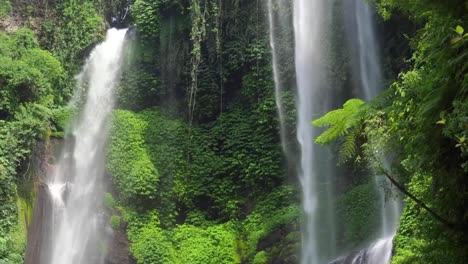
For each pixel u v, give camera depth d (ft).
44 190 56.59
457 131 12.37
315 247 55.36
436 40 13.73
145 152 63.36
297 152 61.72
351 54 63.36
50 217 55.93
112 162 61.98
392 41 60.54
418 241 23.39
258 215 59.11
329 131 18.70
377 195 53.67
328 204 57.26
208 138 65.57
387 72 60.08
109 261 55.98
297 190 59.88
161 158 63.21
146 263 55.67
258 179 61.36
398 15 58.59
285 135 62.34
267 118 63.00
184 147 64.90
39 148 58.49
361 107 17.92
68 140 62.85
